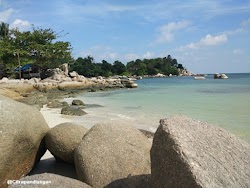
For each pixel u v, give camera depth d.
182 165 2.92
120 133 4.86
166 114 14.71
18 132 4.67
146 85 50.72
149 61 132.25
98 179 4.25
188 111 15.70
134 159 4.47
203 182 2.73
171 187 2.99
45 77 47.97
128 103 20.52
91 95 29.95
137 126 11.30
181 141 3.12
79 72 81.81
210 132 3.67
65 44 47.50
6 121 4.56
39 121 5.32
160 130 3.32
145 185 3.88
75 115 14.17
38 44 44.88
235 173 3.04
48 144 5.49
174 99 22.95
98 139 4.73
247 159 3.39
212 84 48.78
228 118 13.21
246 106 17.47
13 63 44.06
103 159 4.45
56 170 5.47
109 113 15.17
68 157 5.41
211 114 14.50
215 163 3.05
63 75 47.31
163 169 3.12
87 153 4.54
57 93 32.84
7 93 19.28
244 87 38.06
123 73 102.94
